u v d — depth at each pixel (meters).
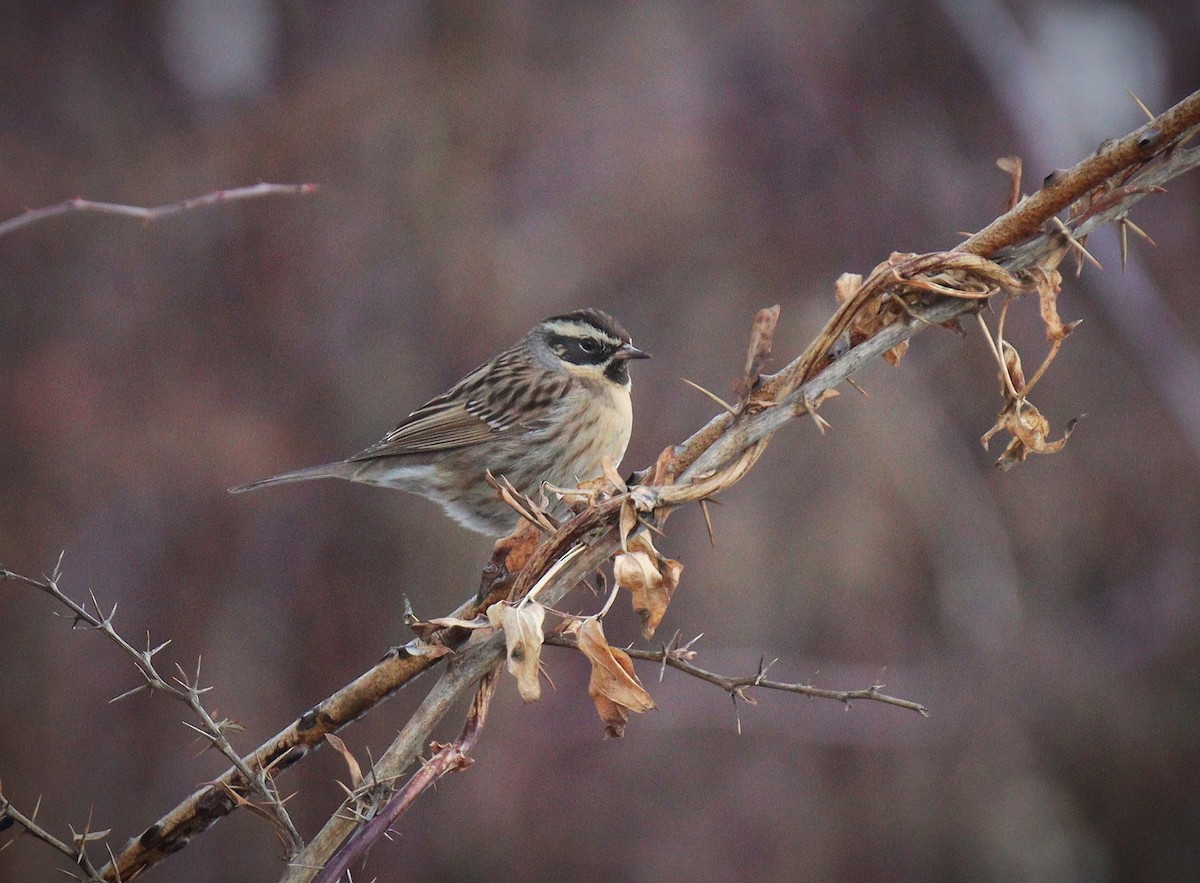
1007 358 4.35
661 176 14.01
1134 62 16.34
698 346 13.76
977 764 14.21
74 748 14.25
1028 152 14.23
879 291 4.21
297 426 14.10
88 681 14.33
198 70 15.62
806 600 13.89
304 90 14.74
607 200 14.02
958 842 14.15
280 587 14.33
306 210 14.34
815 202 14.08
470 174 14.15
